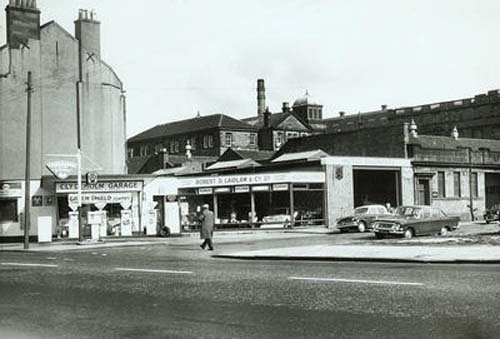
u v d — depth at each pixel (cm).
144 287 1360
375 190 5453
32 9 4700
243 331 857
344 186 4881
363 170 5284
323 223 4947
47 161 4672
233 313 995
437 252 1911
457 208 5622
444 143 5859
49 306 1152
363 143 5719
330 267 1662
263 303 1076
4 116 4544
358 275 1420
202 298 1162
